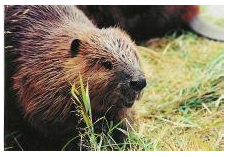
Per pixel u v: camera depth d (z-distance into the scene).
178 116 5.29
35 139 4.97
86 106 4.40
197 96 5.51
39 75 4.63
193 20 7.29
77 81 4.52
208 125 5.17
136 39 7.26
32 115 4.71
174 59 6.34
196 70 5.95
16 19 4.91
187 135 4.93
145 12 7.15
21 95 4.75
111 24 6.90
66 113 4.63
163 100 5.58
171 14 7.25
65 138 4.88
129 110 4.79
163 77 5.98
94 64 4.50
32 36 4.80
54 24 4.85
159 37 7.27
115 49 4.50
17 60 4.78
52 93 4.59
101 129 4.80
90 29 4.70
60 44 4.65
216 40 6.82
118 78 4.42
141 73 4.39
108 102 4.52
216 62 6.02
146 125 5.00
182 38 7.00
